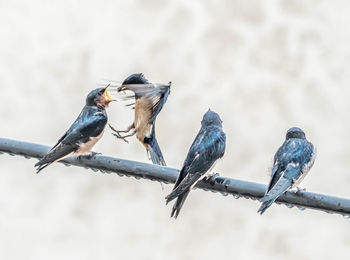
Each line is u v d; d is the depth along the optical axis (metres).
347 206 6.93
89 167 7.75
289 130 8.26
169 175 7.46
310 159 8.02
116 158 7.54
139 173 7.53
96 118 8.82
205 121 8.20
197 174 7.41
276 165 7.98
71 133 8.56
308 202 7.03
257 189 7.19
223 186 7.31
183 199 7.35
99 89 9.09
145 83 9.42
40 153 7.98
